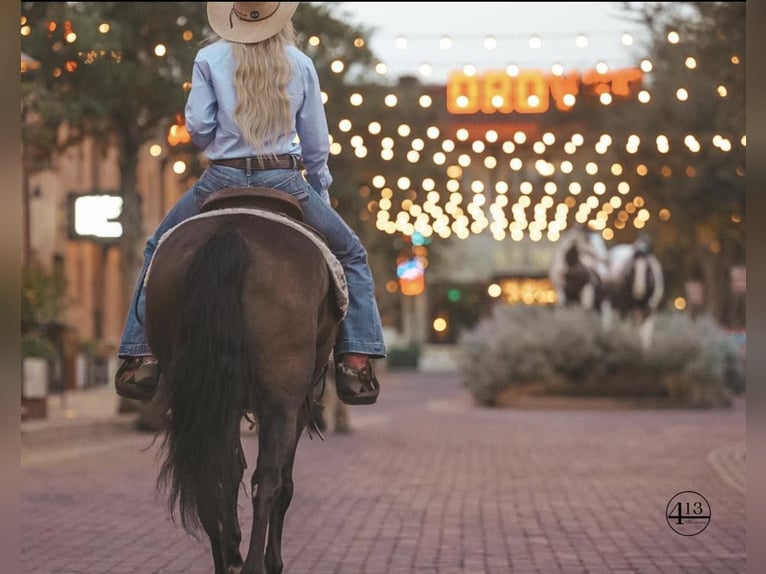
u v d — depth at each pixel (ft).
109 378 135.23
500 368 118.11
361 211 135.03
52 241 128.98
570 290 123.95
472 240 259.80
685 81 123.65
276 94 23.04
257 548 20.07
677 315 124.77
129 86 78.64
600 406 115.55
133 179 89.86
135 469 54.65
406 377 216.13
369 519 39.50
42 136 81.82
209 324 19.85
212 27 23.22
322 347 22.59
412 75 168.86
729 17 62.28
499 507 42.70
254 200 22.63
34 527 37.04
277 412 20.88
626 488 48.62
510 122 182.70
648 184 141.79
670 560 31.91
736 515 40.14
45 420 79.36
